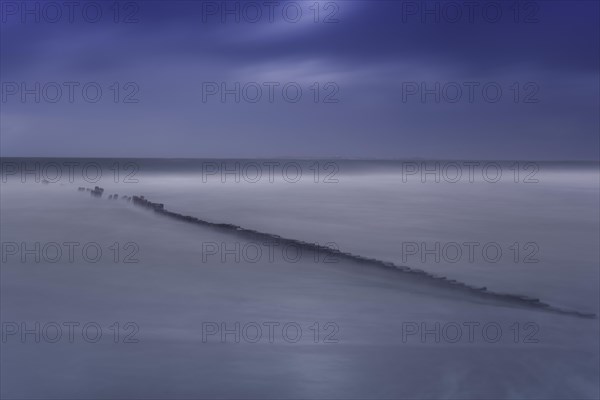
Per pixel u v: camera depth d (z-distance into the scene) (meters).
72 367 7.26
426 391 6.65
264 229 23.95
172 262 15.62
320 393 6.52
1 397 6.29
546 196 45.34
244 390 6.64
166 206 35.34
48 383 6.72
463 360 7.75
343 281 13.18
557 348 8.29
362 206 35.59
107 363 7.47
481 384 6.89
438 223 26.33
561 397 6.52
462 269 15.51
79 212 29.83
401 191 52.22
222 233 21.39
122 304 10.93
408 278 12.86
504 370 7.43
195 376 6.99
